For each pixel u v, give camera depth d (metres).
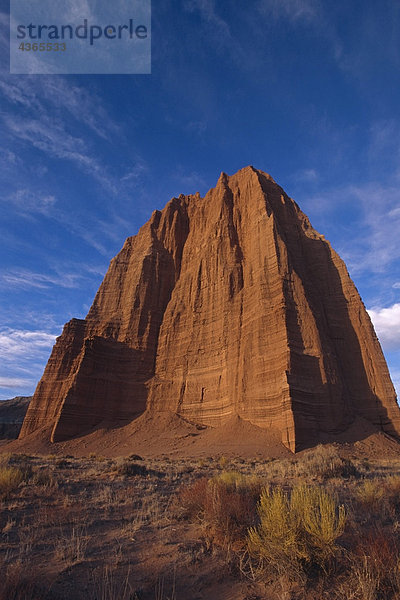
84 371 60.19
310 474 16.88
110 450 47.41
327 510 5.27
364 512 8.20
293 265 53.94
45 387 66.69
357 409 46.00
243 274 60.78
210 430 48.06
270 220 58.75
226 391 51.78
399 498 9.48
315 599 4.05
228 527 6.42
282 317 46.22
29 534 6.65
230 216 71.94
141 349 67.19
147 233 85.81
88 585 4.42
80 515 8.26
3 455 25.97
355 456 32.09
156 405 59.47
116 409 60.00
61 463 22.38
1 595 3.87
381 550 4.67
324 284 58.56
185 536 6.59
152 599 4.12
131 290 75.94
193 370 59.41
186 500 8.30
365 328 51.84
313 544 4.84
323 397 40.59
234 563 5.19
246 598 4.16
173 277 78.00
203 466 22.88
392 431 43.22
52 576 4.62
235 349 52.75
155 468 20.30
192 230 82.62
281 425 38.84
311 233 67.31
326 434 37.97
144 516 8.19
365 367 48.94
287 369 41.09
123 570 4.97
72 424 55.00
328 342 47.38
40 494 10.55
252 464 26.23
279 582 4.52
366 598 3.89
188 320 66.00
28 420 63.19
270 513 5.35
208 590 4.39
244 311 54.94
